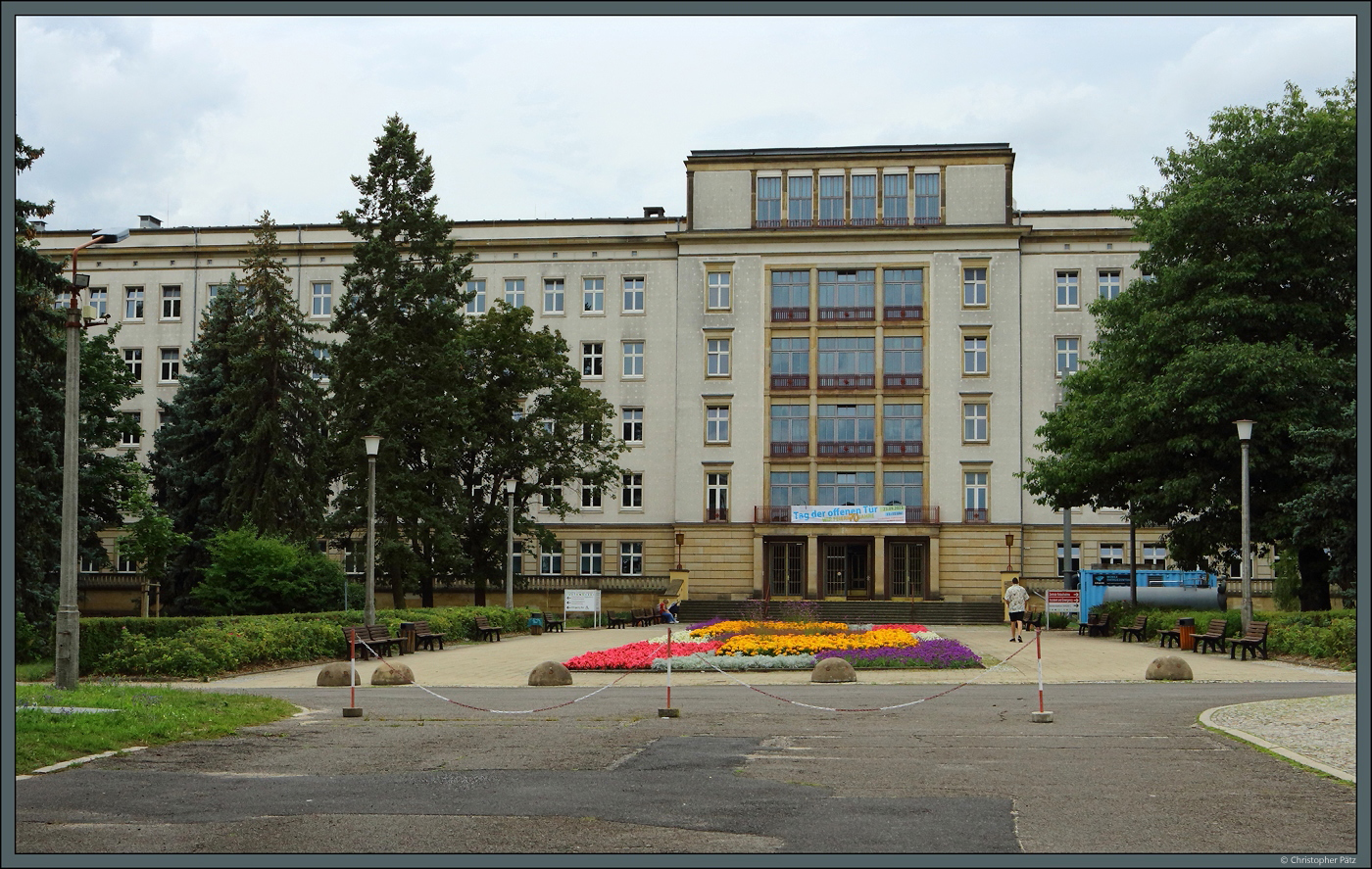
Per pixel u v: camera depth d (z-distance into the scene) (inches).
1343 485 1220.5
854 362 2751.0
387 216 2032.5
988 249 2731.3
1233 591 2338.8
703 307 2787.9
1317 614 1157.1
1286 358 1464.1
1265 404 1509.6
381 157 2041.1
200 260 2940.5
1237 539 1557.6
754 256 2783.0
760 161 2824.8
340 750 525.7
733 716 666.8
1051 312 2741.1
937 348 2723.9
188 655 986.7
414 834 354.0
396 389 1963.6
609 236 2866.6
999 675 971.9
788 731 595.5
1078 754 510.6
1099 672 1000.9
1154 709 689.0
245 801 403.9
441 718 659.4
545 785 435.5
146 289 2945.4
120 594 2564.0
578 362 2851.9
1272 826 366.3
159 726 563.2
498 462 2266.2
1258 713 642.8
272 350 2129.7
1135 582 1823.3
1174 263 1651.1
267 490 2087.8
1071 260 2746.1
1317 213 1485.0
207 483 2320.4
